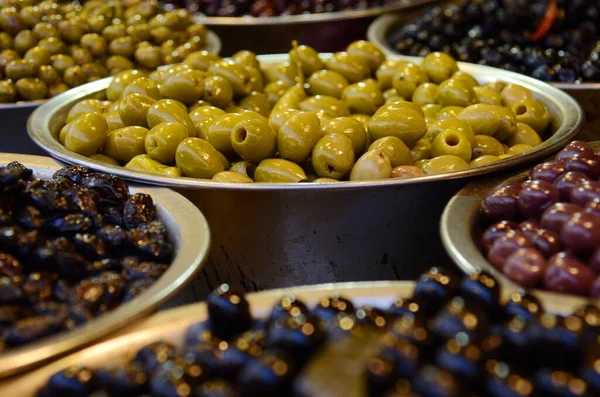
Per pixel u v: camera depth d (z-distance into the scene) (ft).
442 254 1.61
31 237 1.44
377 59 2.33
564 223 1.44
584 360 1.12
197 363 1.22
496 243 1.45
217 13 3.24
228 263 1.78
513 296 1.26
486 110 1.97
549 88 2.14
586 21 2.62
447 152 1.87
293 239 1.75
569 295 1.34
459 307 1.20
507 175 1.72
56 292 1.39
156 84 2.11
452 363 1.09
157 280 1.41
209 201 1.71
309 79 2.25
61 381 1.23
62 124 2.12
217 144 1.91
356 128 1.90
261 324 1.29
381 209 1.71
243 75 2.17
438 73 2.23
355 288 1.34
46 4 2.65
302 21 3.02
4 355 1.26
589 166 1.58
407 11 3.12
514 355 1.18
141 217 1.57
